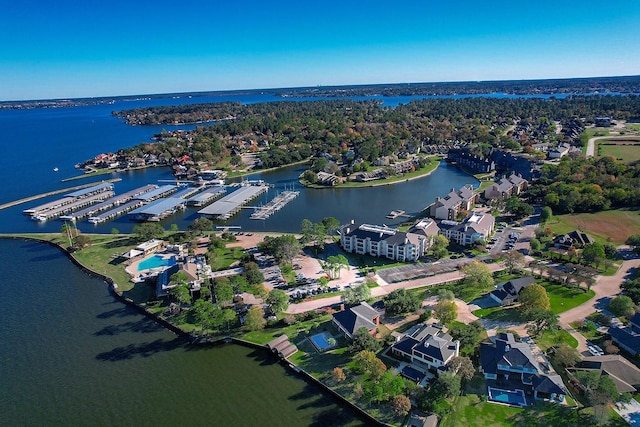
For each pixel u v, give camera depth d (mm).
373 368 124875
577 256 199125
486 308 163250
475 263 181375
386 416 114812
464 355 135375
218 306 169125
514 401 117125
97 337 155375
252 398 124812
